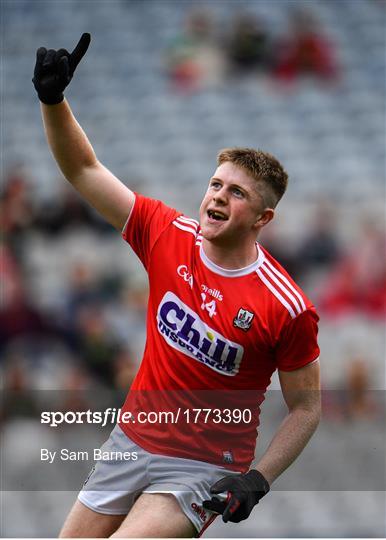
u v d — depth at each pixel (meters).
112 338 29.94
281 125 45.25
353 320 32.69
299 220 36.69
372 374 29.58
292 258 34.22
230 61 48.38
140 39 51.62
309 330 12.24
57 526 25.80
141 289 32.97
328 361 29.88
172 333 12.40
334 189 40.41
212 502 12.03
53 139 12.57
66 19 54.00
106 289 33.16
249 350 12.23
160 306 12.52
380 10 51.97
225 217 12.26
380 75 48.22
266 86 47.44
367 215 37.00
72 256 35.62
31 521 25.73
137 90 48.19
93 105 47.69
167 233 12.77
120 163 43.41
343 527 25.11
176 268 12.52
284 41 48.28
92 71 49.88
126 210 12.91
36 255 35.69
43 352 30.69
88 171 12.84
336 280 33.69
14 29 53.84
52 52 12.21
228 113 46.03
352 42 49.81
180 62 48.69
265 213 12.48
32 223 36.59
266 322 12.16
